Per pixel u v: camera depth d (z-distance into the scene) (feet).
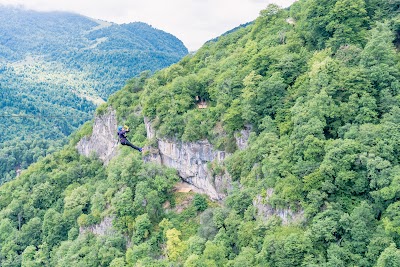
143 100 441.68
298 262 215.10
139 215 333.62
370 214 218.59
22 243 411.13
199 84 388.57
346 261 207.92
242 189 295.07
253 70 330.75
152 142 392.47
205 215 310.65
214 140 347.15
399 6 321.93
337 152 235.20
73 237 375.45
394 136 235.20
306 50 329.52
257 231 253.85
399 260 188.14
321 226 217.15
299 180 243.19
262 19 415.03
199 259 257.34
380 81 269.64
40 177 479.00
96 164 477.36
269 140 277.03
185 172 372.17
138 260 295.28
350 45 296.51
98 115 501.15
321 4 333.21
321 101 262.26
